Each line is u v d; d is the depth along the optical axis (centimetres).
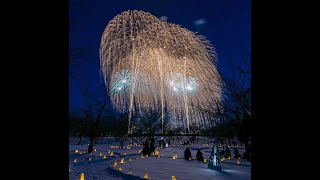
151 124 5000
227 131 3131
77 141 4634
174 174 1309
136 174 1245
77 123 3794
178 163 1872
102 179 1162
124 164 1723
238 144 4659
